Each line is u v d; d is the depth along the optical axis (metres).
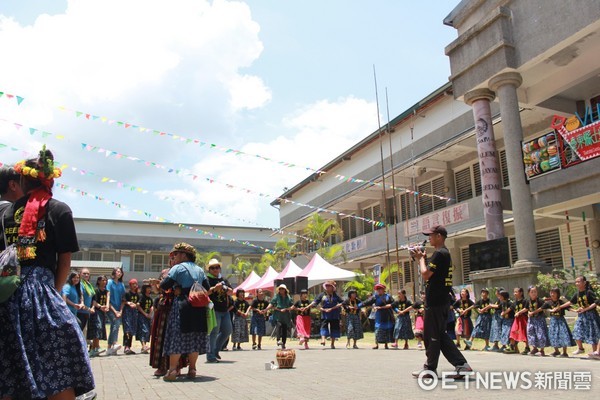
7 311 3.02
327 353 12.37
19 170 3.44
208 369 8.75
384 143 26.86
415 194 24.61
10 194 3.68
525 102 16.92
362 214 31.23
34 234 3.20
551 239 19.23
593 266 17.30
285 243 35.22
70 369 3.03
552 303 11.01
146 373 8.47
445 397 5.30
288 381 6.90
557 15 13.77
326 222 30.25
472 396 5.34
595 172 14.29
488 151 15.66
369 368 8.45
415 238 23.86
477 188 22.16
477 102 16.00
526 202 14.53
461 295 13.75
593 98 17.67
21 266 3.15
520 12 14.88
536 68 15.93
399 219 27.59
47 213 3.29
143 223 46.84
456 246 23.22
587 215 17.62
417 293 25.36
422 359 10.28
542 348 10.98
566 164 13.84
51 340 3.02
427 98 22.39
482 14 16.30
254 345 15.33
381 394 5.57
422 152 23.62
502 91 15.19
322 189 33.97
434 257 6.51
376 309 14.28
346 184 30.61
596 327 10.13
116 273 13.39
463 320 13.62
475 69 15.90
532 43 14.44
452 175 23.64
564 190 15.07
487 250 15.16
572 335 10.73
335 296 14.91
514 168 14.77
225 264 49.19
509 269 14.19
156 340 7.87
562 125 14.08
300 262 35.56
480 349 13.23
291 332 21.56
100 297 12.91
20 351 2.93
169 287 7.22
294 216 37.97
